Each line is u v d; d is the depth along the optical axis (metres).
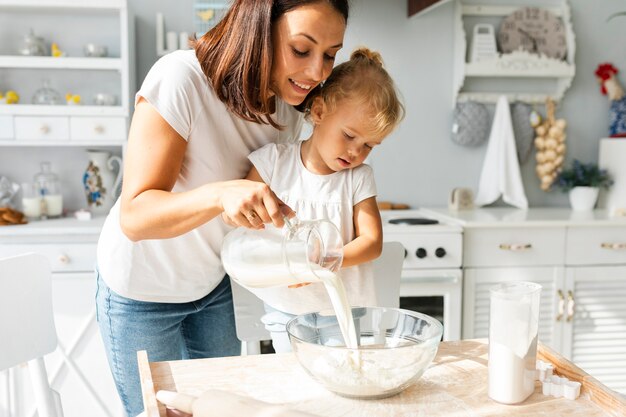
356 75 1.37
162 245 1.29
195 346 1.54
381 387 0.87
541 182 3.00
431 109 2.91
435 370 1.00
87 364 2.36
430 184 2.95
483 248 2.47
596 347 2.59
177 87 1.14
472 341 1.13
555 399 0.90
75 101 2.59
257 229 0.97
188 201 0.99
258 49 1.09
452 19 2.88
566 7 2.91
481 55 2.84
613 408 0.85
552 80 3.00
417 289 2.42
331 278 1.00
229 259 1.05
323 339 1.04
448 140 2.94
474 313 2.49
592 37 2.99
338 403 0.88
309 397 0.90
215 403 0.80
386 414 0.84
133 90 2.66
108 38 2.74
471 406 0.87
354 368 0.86
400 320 1.05
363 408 0.86
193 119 1.18
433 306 2.45
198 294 1.41
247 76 1.12
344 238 1.46
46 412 1.26
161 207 1.01
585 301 2.56
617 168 2.83
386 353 0.86
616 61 3.02
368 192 1.45
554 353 1.02
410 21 2.85
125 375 1.42
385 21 2.84
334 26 1.09
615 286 2.56
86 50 2.60
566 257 2.52
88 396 2.37
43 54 2.59
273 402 0.88
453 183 2.96
